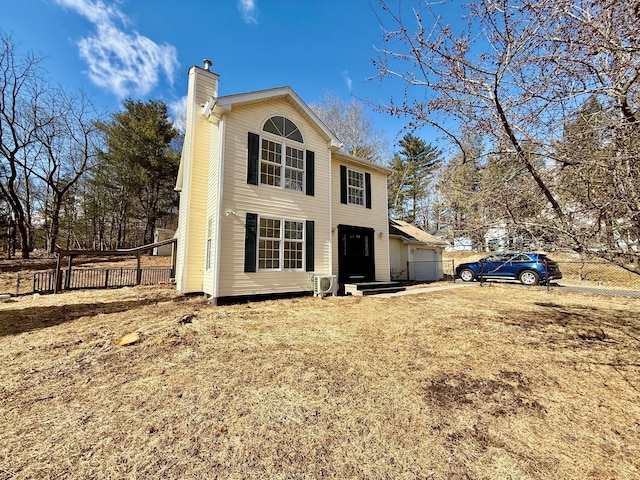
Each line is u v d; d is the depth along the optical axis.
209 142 10.16
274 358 4.15
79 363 3.92
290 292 9.23
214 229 8.29
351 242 11.96
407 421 2.69
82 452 2.25
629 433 2.53
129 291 10.79
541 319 6.55
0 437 2.41
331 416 2.76
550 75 3.18
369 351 4.48
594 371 3.82
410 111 4.01
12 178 18.66
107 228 29.00
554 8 2.77
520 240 3.75
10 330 5.35
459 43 3.42
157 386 3.31
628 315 6.97
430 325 6.00
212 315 6.52
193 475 2.03
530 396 3.17
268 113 9.30
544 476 2.04
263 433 2.50
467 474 2.05
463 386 3.38
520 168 3.55
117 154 23.97
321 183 10.45
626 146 2.70
